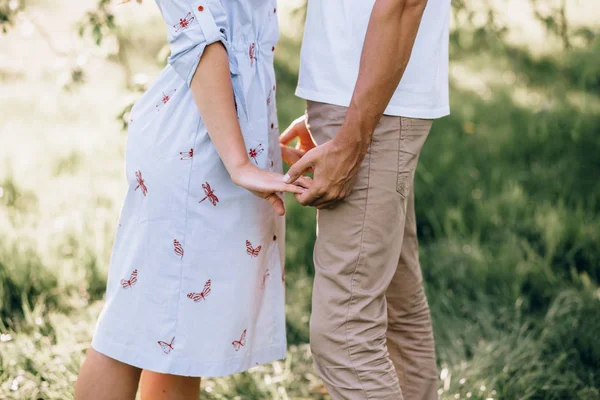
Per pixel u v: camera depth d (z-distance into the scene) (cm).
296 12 338
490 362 248
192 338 166
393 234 167
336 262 167
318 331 169
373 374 168
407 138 163
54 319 263
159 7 158
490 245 338
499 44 636
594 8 505
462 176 410
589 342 262
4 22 273
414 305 198
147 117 168
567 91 553
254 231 168
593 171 415
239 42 163
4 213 330
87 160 412
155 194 164
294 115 496
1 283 279
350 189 159
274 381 240
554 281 306
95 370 173
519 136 464
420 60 163
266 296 176
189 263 164
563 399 239
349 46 159
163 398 190
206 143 162
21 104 499
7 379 228
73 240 313
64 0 588
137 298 167
